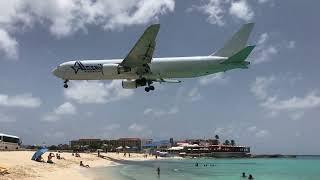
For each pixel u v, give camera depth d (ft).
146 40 146.92
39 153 193.47
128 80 168.45
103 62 169.37
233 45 173.88
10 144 276.00
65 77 172.86
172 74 165.37
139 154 572.10
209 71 165.58
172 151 648.79
